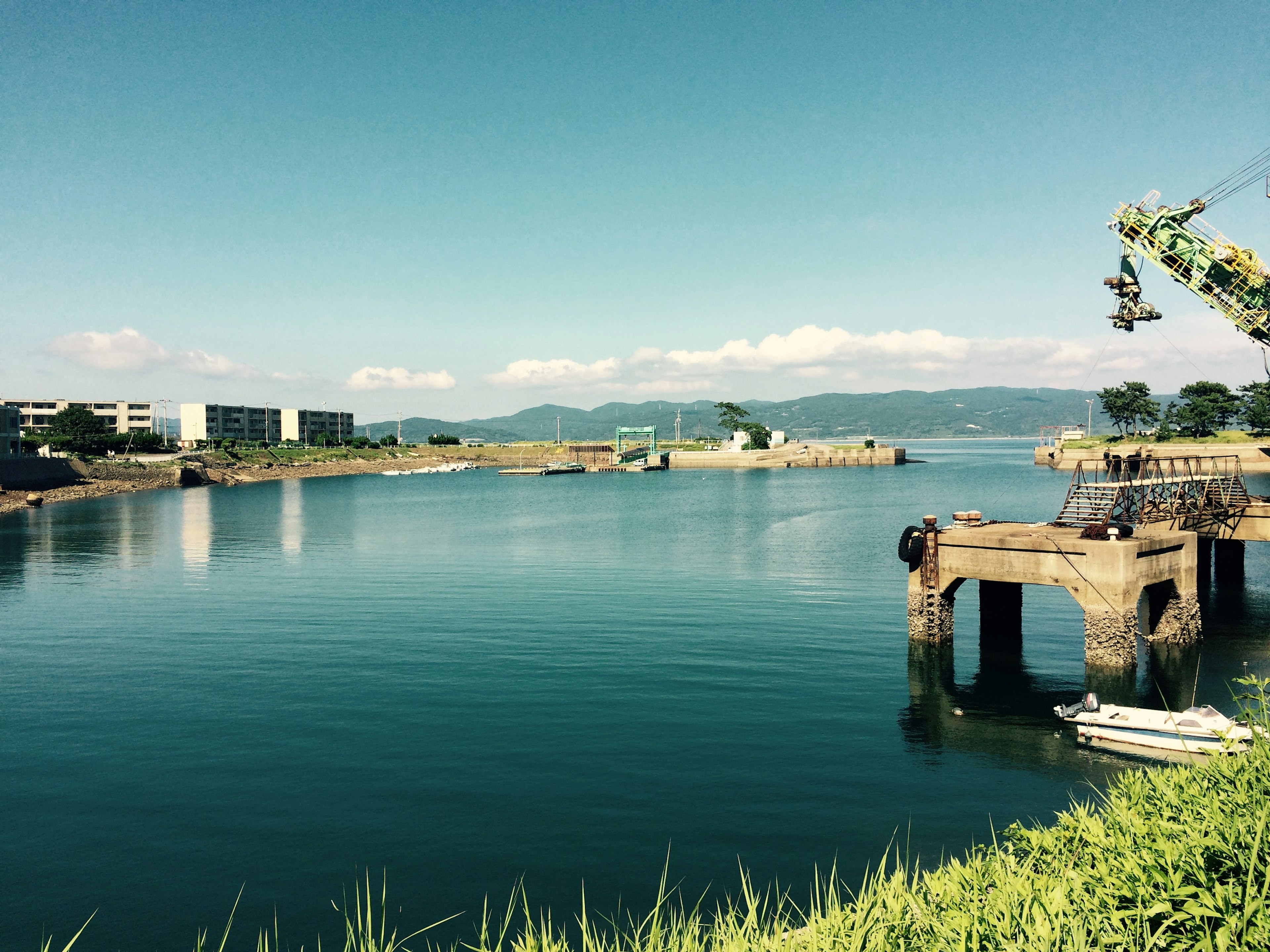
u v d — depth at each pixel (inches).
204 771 1202.6
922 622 1828.2
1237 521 2134.6
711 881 897.5
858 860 936.3
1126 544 1567.4
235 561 3481.8
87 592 2748.5
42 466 7317.9
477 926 816.9
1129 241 2746.1
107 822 1045.2
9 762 1239.5
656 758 1240.8
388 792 1127.6
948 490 7480.3
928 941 412.8
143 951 789.2
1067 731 1331.2
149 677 1695.4
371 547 3966.5
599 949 517.7
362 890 891.4
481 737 1328.7
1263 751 518.3
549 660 1798.7
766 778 1163.3
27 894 885.8
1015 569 1689.2
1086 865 466.6
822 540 3973.9
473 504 6968.5
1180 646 1750.7
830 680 1626.5
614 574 3019.2
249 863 945.5
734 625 2122.3
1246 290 2598.4
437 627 2142.0
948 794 1105.4
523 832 1010.7
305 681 1657.2
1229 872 408.5
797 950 433.7
